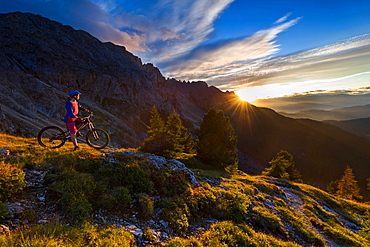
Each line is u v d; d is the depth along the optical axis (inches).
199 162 1259.2
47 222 200.2
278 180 1149.7
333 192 2765.7
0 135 437.1
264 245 289.0
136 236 222.4
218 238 267.7
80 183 269.1
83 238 183.9
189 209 337.7
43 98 4968.0
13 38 6904.5
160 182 367.9
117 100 7662.4
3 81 4574.3
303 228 444.5
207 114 1360.7
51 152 347.6
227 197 443.8
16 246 150.1
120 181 319.6
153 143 1268.5
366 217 861.2
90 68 7800.2
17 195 229.0
